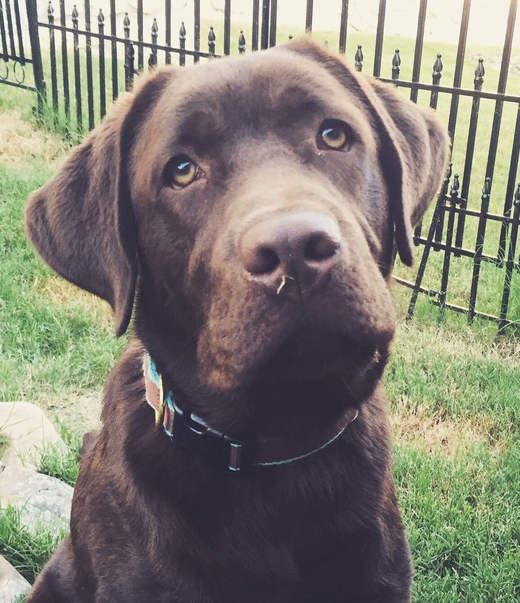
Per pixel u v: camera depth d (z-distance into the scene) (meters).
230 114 0.39
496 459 0.70
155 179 0.40
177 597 0.40
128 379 0.46
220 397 0.39
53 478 0.62
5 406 0.71
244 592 0.40
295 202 0.33
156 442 0.41
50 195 0.45
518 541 0.60
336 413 0.40
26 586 0.53
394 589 0.42
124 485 0.42
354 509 0.41
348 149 0.40
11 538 0.56
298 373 0.35
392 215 0.44
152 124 0.41
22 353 0.82
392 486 0.44
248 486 0.40
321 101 0.39
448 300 1.06
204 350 0.38
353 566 0.41
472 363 0.86
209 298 0.37
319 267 0.31
